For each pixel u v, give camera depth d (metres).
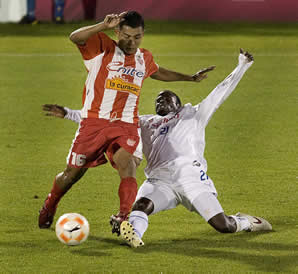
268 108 46.94
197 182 21.97
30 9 107.62
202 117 23.72
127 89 21.75
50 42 84.75
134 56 21.95
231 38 88.56
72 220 20.73
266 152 35.09
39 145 37.00
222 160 33.50
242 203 26.42
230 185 29.06
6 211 25.53
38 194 28.02
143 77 22.30
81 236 20.70
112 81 21.61
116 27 21.39
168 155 22.58
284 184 29.14
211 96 23.83
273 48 79.38
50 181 30.08
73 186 29.19
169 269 19.00
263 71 63.47
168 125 23.23
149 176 22.86
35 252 20.72
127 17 21.28
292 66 66.69
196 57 72.19
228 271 18.78
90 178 30.53
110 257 20.12
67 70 65.06
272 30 99.25
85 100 22.09
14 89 55.31
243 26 105.69
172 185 22.11
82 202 26.80
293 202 26.50
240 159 33.69
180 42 84.06
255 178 30.17
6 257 20.25
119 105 21.80
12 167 32.41
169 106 23.53
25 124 42.31
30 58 72.62
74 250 20.88
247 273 18.59
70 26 103.44
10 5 111.56
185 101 50.59
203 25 107.06
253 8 116.12
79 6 113.31
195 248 20.92
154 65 22.91
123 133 21.77
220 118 43.72
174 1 115.44
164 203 21.84
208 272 18.73
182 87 55.69
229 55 73.69
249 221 22.41
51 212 23.25
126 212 20.86
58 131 40.50
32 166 32.66
